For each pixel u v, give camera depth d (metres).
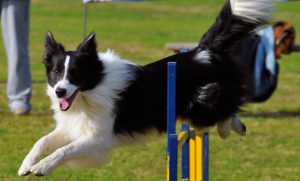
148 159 12.36
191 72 9.10
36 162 8.46
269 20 9.55
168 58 9.26
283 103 17.67
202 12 36.88
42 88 19.03
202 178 9.47
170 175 7.84
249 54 15.90
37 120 15.07
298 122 15.48
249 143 13.56
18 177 11.20
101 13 36.62
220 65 9.34
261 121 15.50
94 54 8.67
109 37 28.95
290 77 21.70
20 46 15.26
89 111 8.67
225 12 9.48
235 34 9.45
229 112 9.49
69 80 8.50
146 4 40.28
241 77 9.66
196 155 9.40
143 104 8.95
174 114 7.94
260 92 16.11
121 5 39.97
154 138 9.27
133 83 8.90
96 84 8.62
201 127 9.40
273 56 16.11
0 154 12.48
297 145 13.45
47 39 8.86
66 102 8.46
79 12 36.72
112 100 8.72
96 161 8.65
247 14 9.41
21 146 13.02
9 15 15.06
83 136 8.69
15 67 15.34
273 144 13.52
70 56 8.60
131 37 29.19
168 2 40.94
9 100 15.73
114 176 11.38
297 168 11.96
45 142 8.66
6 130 14.20
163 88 9.05
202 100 9.17
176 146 7.83
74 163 8.62
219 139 13.80
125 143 9.09
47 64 8.80
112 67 8.79
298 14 35.16
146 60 23.58
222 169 11.85
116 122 8.83
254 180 11.25
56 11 36.88
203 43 9.50
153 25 32.75
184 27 32.09
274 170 11.82
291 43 16.91
